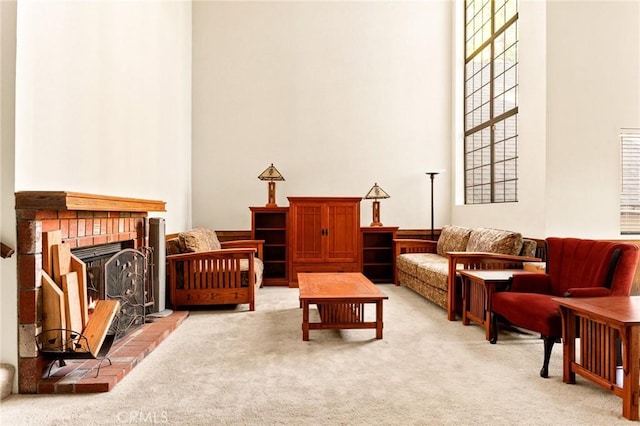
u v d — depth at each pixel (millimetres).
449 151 6531
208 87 6246
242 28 6289
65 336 2398
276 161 6309
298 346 3125
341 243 5719
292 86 6332
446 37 6531
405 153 6457
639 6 4234
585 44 4195
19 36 2299
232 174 6266
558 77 4176
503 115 5367
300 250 5680
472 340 3285
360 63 6406
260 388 2363
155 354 2941
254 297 4309
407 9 6473
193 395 2273
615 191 4234
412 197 6469
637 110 4238
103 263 3152
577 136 4195
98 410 2102
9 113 2266
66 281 2428
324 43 6367
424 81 6488
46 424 1966
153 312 3965
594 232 4219
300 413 2068
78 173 2947
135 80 4027
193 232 4652
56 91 2676
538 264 3855
